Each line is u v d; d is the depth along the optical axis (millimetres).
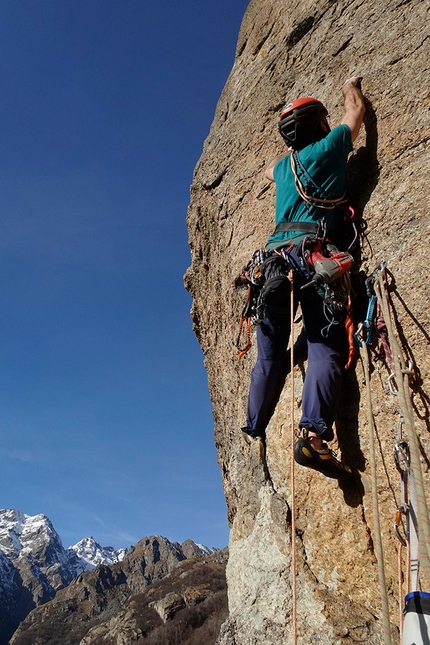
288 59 5016
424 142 3303
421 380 2793
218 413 6113
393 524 2777
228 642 3109
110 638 73125
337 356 3111
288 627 2943
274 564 3227
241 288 4879
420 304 2914
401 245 3152
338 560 3004
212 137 6168
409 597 1879
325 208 3375
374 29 4027
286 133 3689
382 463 2885
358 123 3648
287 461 3479
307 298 3232
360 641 2729
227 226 5273
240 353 3793
